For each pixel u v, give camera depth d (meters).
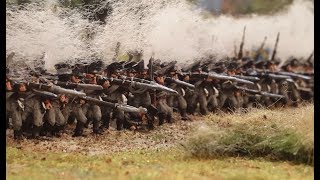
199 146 55.75
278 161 55.25
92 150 60.28
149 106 72.62
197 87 80.25
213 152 55.62
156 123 77.19
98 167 50.34
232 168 50.94
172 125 75.56
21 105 63.09
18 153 56.53
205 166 51.34
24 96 62.94
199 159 54.84
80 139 65.75
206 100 80.38
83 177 45.97
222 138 56.22
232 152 56.25
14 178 45.44
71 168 49.81
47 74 66.44
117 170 48.72
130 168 49.84
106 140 65.88
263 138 56.62
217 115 74.50
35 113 63.25
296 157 54.91
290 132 56.16
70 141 64.44
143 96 72.31
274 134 56.59
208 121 66.56
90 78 68.12
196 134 56.41
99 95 68.31
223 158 55.41
